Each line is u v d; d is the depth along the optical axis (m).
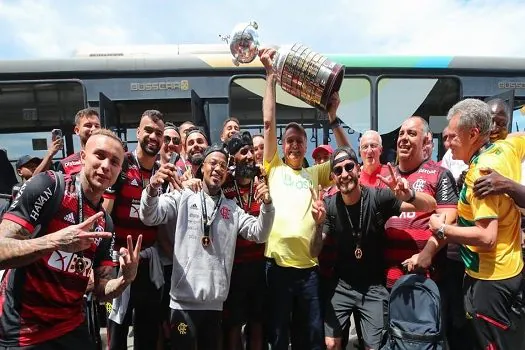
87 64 4.96
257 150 4.36
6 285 2.27
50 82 4.92
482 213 2.63
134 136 4.99
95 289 2.52
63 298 2.29
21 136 4.93
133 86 5.00
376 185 3.70
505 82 5.38
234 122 4.31
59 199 2.23
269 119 3.56
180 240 3.00
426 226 3.23
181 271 2.96
